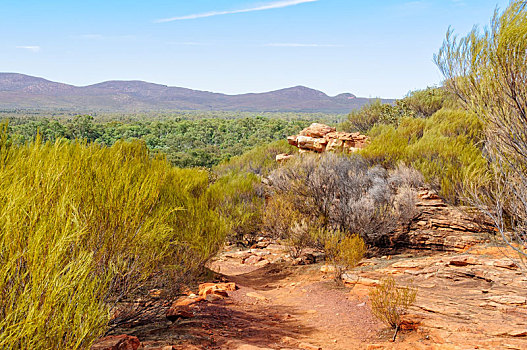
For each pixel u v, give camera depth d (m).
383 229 10.42
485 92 5.27
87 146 5.21
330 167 12.95
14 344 1.99
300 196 12.75
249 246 14.84
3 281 2.16
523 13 4.94
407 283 7.36
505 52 4.91
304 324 6.09
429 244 9.82
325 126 21.59
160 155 7.20
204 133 181.50
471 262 7.80
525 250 7.10
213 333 4.82
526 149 4.97
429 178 11.55
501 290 6.31
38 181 3.21
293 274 10.14
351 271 8.94
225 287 8.13
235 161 28.19
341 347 4.96
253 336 5.02
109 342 3.55
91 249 3.60
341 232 11.09
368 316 6.20
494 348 4.30
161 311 5.54
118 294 4.14
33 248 2.35
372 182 12.04
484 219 9.21
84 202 3.84
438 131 14.38
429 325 5.22
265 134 179.88
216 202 10.80
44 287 2.20
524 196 5.33
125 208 4.07
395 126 22.02
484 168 9.60
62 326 2.18
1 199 2.68
